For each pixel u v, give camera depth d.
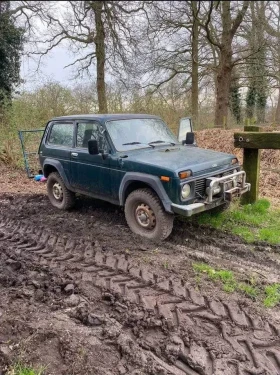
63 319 3.12
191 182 4.38
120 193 5.02
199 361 2.63
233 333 2.95
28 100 13.88
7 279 3.89
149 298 3.43
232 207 5.58
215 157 4.90
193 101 17.64
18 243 4.95
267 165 9.20
